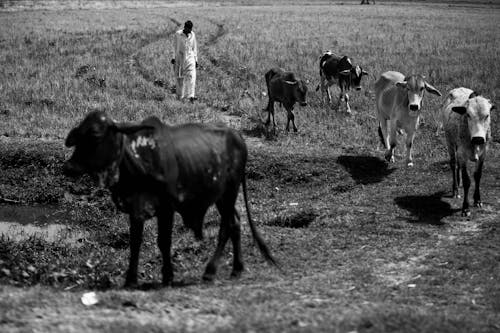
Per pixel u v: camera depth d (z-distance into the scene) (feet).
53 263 28.94
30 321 18.78
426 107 59.62
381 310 20.30
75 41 104.37
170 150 22.80
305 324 18.85
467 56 85.20
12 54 88.79
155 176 22.30
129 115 55.72
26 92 64.13
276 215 34.96
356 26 133.28
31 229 36.78
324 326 18.48
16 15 164.55
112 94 64.54
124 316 19.60
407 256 27.94
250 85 69.67
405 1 272.10
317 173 42.19
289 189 41.06
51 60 83.82
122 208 22.97
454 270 26.04
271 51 91.61
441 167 42.57
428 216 33.99
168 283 23.76
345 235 30.94
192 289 23.02
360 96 65.51
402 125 42.47
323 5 243.81
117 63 82.17
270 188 41.29
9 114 56.54
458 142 34.40
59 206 40.50
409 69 76.48
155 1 263.90
